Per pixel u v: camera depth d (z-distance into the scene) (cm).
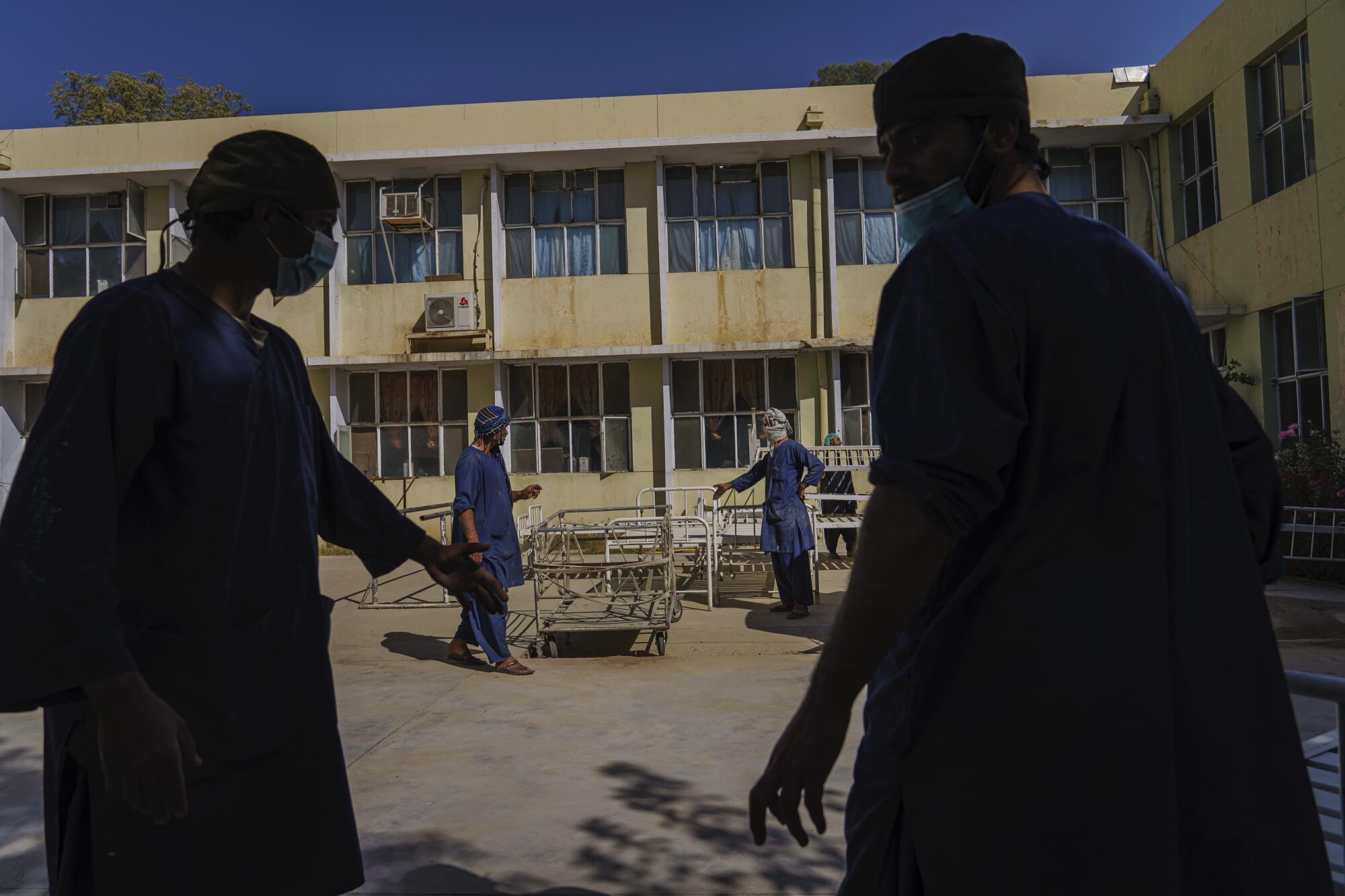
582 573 711
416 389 1516
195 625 151
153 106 2509
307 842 164
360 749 431
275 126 1497
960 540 119
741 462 1484
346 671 605
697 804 353
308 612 170
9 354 1522
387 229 1511
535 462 1498
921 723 118
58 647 125
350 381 1520
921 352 114
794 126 1459
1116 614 110
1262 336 1232
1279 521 136
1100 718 108
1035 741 109
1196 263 1371
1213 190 1349
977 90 128
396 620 823
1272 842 111
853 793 133
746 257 1496
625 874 294
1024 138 130
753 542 934
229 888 153
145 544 150
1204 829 110
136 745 127
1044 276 114
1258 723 114
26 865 304
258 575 160
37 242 1540
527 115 1474
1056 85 1448
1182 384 121
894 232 1487
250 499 160
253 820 156
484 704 511
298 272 168
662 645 656
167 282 156
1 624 125
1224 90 1285
